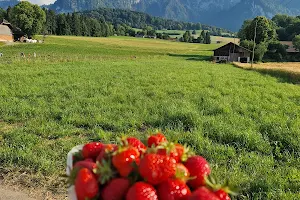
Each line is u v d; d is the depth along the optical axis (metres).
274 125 10.13
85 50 79.38
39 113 11.34
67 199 5.62
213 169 6.74
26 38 104.12
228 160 7.52
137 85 19.50
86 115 11.26
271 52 90.50
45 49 76.81
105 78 21.89
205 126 10.05
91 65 33.41
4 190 5.81
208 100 14.30
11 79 19.38
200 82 22.16
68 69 27.28
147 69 31.31
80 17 158.12
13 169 6.55
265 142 8.70
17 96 14.45
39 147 7.95
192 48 126.94
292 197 5.50
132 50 90.62
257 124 10.56
